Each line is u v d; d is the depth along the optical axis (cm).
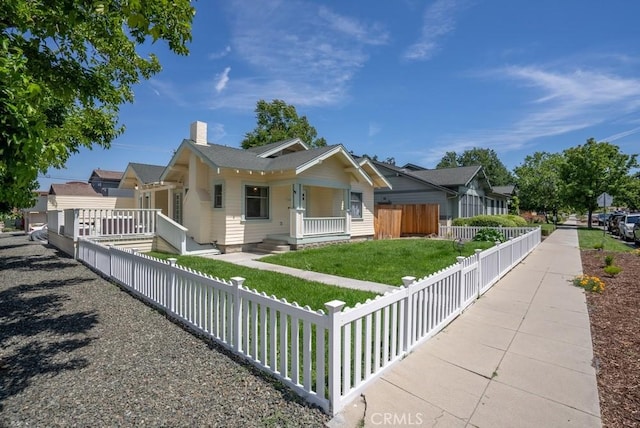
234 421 236
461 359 335
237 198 1186
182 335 411
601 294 590
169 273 483
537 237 1370
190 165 1264
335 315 245
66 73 399
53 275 775
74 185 3362
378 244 1335
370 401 261
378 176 1625
